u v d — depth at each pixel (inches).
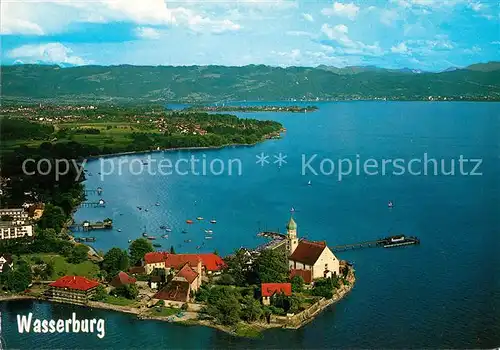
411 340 7490.2
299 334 7721.5
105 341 7440.9
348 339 7504.9
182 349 7268.7
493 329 7775.6
